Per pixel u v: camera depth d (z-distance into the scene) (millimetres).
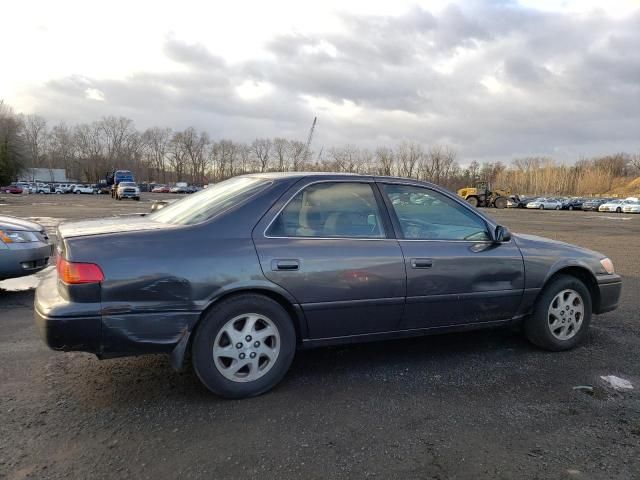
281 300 3336
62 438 2729
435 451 2662
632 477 2455
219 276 3111
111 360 3904
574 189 107250
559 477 2445
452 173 87250
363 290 3494
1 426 2848
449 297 3805
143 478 2377
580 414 3121
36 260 6160
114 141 118500
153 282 2982
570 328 4348
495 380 3646
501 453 2656
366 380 3615
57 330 2846
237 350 3223
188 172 122188
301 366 3873
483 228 4113
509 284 4047
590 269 4445
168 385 3457
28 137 113000
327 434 2822
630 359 4133
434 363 3980
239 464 2508
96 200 45656
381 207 3742
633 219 31375
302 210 3502
